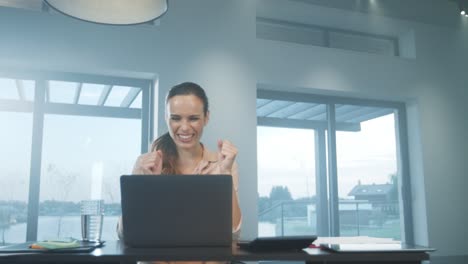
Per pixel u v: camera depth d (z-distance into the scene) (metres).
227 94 3.72
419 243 4.34
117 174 3.64
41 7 3.40
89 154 3.59
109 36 3.46
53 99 3.53
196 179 1.08
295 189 4.29
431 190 4.34
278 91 4.16
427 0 4.64
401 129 4.59
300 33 4.43
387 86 4.33
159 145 1.58
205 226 1.08
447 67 4.63
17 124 3.42
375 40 4.73
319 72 4.09
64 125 3.54
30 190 3.35
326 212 4.32
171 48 3.62
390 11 4.46
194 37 3.70
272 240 1.03
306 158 4.36
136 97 3.77
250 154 3.71
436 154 4.44
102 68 3.41
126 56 3.48
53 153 3.50
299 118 4.36
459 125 4.58
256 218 3.64
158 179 1.08
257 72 3.85
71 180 3.53
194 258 1.00
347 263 1.11
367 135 4.56
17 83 3.43
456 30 4.73
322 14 4.25
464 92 4.66
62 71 3.48
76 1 1.67
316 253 1.06
